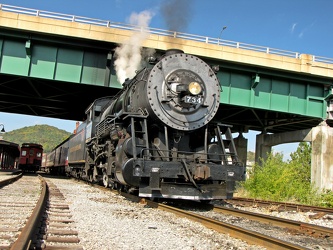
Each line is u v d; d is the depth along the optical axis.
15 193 11.24
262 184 15.32
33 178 23.19
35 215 5.97
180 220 7.18
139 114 9.73
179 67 10.33
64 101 29.47
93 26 19.81
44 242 4.82
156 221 7.03
